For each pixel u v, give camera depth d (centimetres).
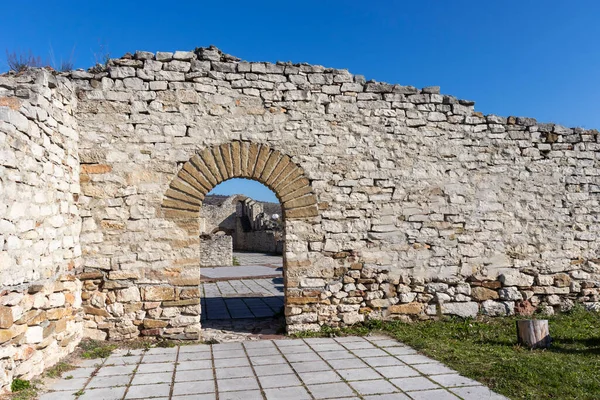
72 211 693
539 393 506
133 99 753
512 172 877
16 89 568
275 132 795
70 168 691
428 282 837
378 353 667
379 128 833
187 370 598
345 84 827
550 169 895
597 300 898
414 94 852
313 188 803
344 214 812
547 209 888
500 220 867
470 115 868
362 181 820
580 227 899
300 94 809
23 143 530
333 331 781
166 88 765
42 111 589
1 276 473
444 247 844
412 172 840
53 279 609
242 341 743
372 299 814
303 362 628
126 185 744
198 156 767
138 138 751
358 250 814
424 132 849
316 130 810
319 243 802
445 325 809
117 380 560
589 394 504
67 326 655
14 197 505
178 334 743
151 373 586
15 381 504
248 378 566
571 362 610
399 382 548
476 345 697
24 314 524
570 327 796
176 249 752
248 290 1369
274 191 800
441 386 534
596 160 917
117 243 737
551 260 884
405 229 831
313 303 795
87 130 736
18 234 513
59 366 597
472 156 864
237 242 3678
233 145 779
